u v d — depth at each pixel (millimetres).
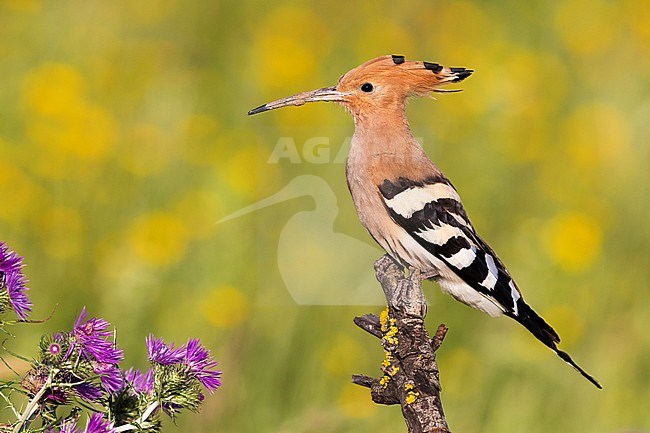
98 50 16188
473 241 9188
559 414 11148
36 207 12906
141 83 15609
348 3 18141
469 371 11523
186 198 13078
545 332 8945
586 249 13148
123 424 6082
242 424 10688
